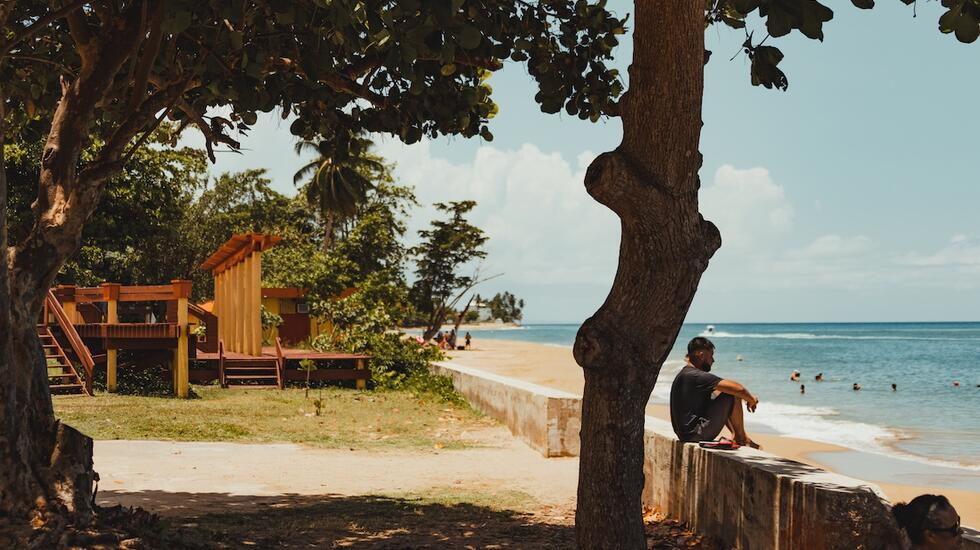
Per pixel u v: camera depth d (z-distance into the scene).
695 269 4.63
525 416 12.48
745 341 98.81
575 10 7.30
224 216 52.16
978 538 4.42
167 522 5.78
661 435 7.58
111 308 18.02
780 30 4.35
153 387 18.12
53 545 4.34
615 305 4.73
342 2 4.57
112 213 28.38
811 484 5.03
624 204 4.51
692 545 6.25
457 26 4.24
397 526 6.87
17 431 4.65
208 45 5.70
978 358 56.94
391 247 55.62
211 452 10.87
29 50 7.40
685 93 4.46
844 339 105.19
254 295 22.03
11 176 24.34
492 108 7.36
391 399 17.69
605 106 7.32
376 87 6.62
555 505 8.14
